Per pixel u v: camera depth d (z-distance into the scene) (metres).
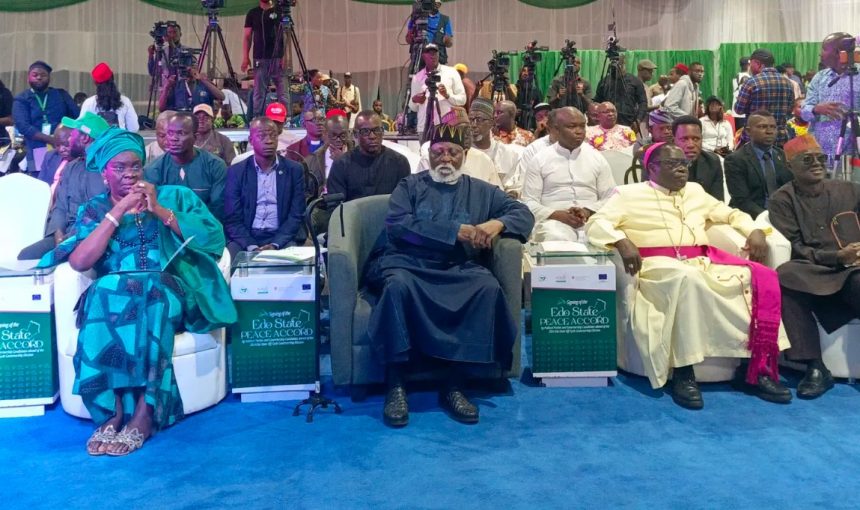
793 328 3.74
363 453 3.06
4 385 3.53
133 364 3.21
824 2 12.38
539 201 5.14
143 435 3.18
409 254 3.74
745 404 3.58
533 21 12.47
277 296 3.63
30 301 3.51
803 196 4.07
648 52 12.19
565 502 2.63
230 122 7.17
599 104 6.82
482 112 5.39
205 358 3.53
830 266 3.75
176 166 4.57
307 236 4.75
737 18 12.52
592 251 3.85
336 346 3.58
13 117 6.80
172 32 7.89
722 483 2.76
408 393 3.79
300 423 3.39
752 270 3.72
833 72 5.57
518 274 3.68
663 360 3.63
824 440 3.14
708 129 8.24
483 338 3.44
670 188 4.03
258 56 7.35
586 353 3.81
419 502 2.64
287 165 4.61
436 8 6.77
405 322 3.40
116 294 3.27
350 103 10.52
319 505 2.63
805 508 2.57
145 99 11.79
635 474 2.84
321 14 12.29
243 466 2.95
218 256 3.68
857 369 3.80
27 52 11.54
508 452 3.05
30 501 2.69
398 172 4.78
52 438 3.28
